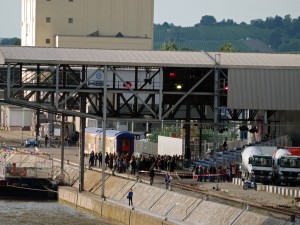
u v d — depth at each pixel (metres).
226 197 194.50
